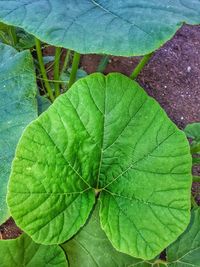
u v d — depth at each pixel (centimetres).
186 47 70
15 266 30
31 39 51
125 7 28
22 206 26
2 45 38
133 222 28
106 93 27
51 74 59
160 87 64
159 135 28
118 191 29
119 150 28
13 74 35
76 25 26
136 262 32
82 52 25
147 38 25
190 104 63
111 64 65
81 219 28
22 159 26
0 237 45
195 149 44
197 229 33
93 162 29
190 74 66
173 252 33
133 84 28
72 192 28
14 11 27
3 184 30
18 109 33
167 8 28
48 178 27
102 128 28
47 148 27
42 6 28
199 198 53
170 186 28
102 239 32
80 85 27
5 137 32
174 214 28
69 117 27
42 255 30
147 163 28
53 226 28
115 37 25
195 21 28
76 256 32
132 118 28
